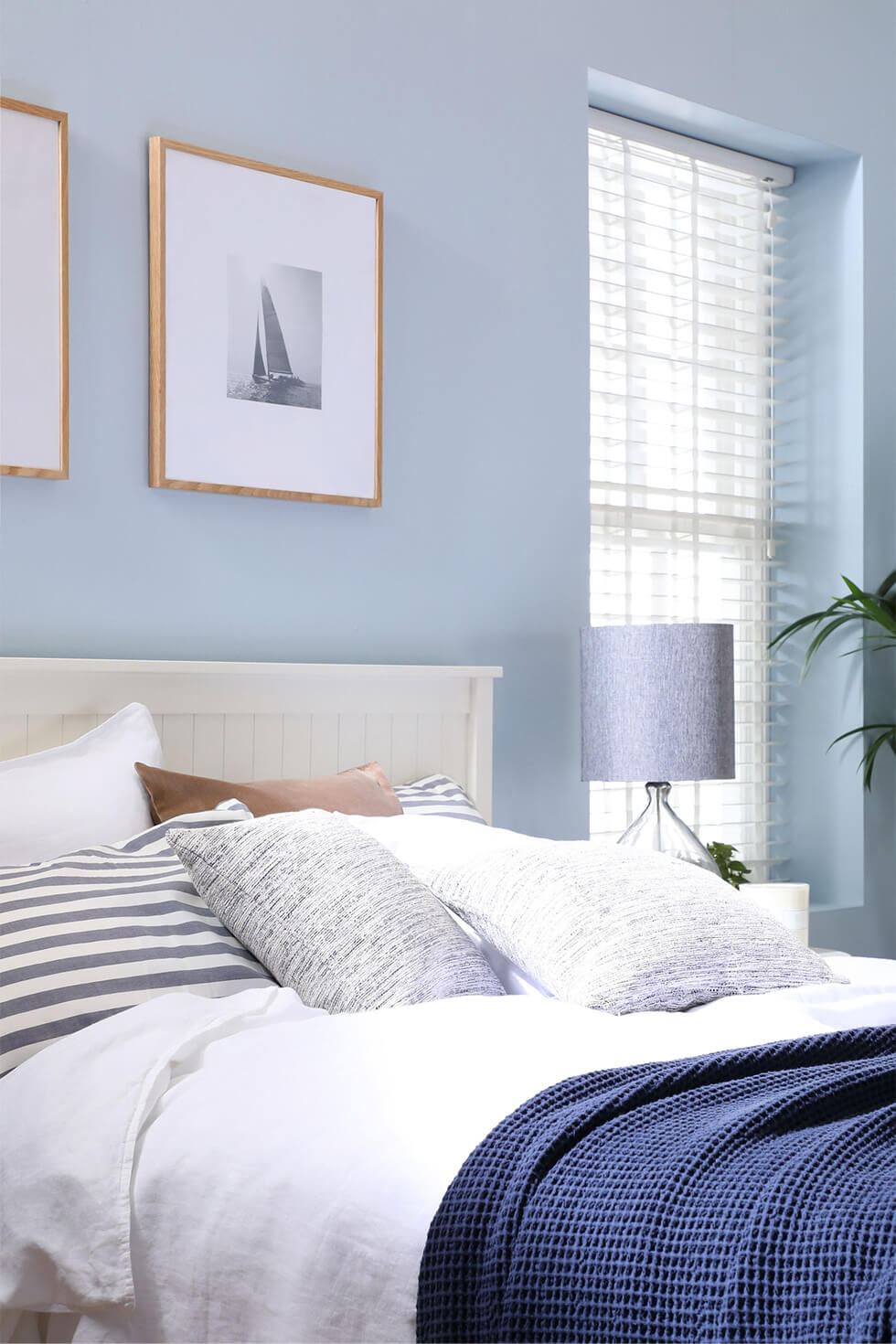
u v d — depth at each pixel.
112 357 2.61
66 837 2.17
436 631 3.09
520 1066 1.49
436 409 3.10
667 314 3.86
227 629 2.76
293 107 2.87
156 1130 1.50
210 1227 1.38
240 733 2.68
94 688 2.49
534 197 3.29
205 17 2.74
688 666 2.96
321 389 2.87
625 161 3.74
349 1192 1.30
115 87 2.62
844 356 4.05
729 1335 1.02
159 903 1.97
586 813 3.36
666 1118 1.31
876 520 4.02
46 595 2.53
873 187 4.05
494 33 3.22
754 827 4.11
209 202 2.71
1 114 2.44
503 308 3.22
